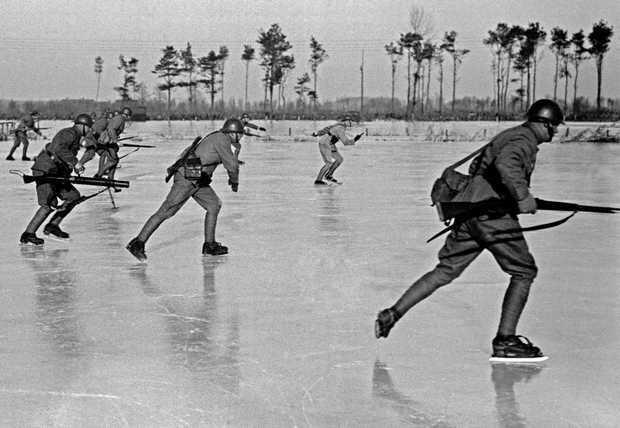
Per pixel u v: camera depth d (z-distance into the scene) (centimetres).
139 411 454
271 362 541
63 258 920
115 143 1708
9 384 497
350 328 626
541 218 1259
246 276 821
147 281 796
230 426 434
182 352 563
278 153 3272
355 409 457
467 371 523
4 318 654
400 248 991
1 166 2422
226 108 10881
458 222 524
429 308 687
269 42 10012
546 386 495
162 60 10238
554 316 661
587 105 9212
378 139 4762
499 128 6247
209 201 930
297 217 1283
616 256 930
